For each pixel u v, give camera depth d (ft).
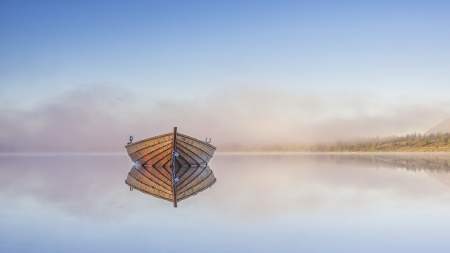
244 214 22.00
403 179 40.57
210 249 15.40
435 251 14.98
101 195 30.86
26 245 16.15
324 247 15.58
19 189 35.14
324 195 29.14
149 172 60.49
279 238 16.92
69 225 19.66
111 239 16.92
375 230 18.17
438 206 23.91
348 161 84.58
